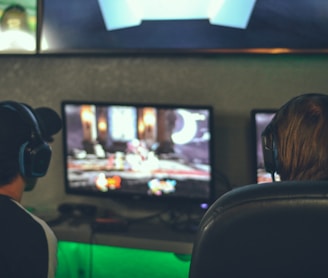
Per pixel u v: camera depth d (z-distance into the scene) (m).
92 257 2.73
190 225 2.30
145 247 2.22
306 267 0.83
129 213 2.60
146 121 2.30
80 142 2.40
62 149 2.65
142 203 2.58
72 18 2.52
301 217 0.82
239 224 0.84
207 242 0.85
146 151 2.32
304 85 2.37
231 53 2.36
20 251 1.02
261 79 2.40
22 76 2.69
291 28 2.29
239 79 2.42
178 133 2.27
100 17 2.48
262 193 0.84
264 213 0.83
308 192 0.83
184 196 2.31
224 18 2.35
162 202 2.37
